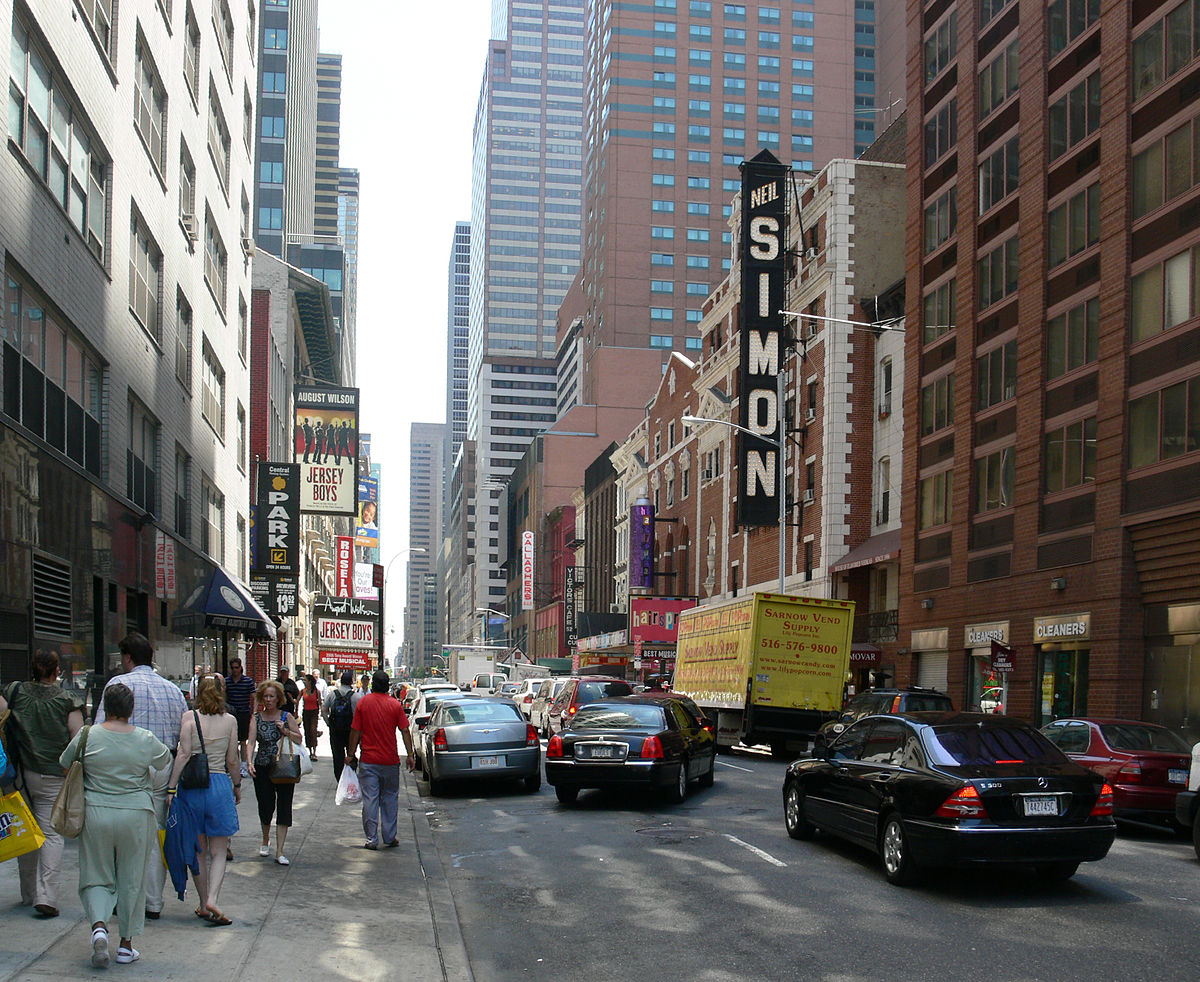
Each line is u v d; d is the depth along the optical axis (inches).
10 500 562.6
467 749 725.3
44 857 312.0
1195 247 913.5
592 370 4918.8
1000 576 1202.0
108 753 266.5
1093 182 1068.5
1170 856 498.3
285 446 2384.4
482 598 7431.1
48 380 675.4
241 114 1493.6
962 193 1323.8
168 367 1016.2
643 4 4916.3
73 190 721.0
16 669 570.6
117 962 267.4
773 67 4963.1
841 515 1642.5
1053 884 412.5
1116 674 978.7
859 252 1691.7
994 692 1019.9
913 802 397.4
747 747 1033.5
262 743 433.4
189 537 1132.5
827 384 1669.5
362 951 297.4
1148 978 287.9
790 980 286.7
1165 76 963.3
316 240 5036.9
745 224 1814.7
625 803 663.8
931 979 287.3
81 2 719.7
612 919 358.0
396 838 491.2
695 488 2420.0
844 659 995.3
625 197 4835.1
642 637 2230.6
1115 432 1005.2
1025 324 1171.3
